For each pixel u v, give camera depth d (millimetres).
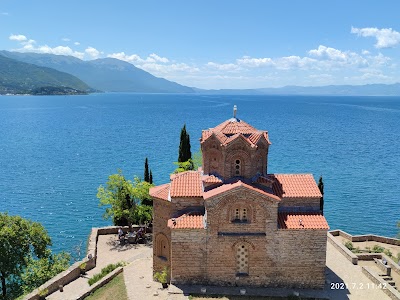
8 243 47500
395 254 57375
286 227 41688
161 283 44531
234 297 40531
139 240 61656
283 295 41188
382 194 93188
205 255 42219
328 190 95812
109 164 121875
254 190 40938
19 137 175125
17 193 93000
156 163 122750
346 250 52750
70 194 92750
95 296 43156
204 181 43344
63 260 54375
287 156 133000
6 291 50219
